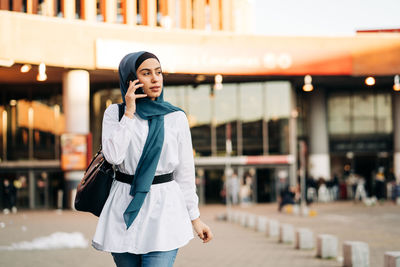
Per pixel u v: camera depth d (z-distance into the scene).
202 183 36.53
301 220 21.58
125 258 3.05
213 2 33.84
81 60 29.11
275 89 37.72
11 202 32.34
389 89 43.03
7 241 13.88
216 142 37.28
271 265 9.55
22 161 35.09
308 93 42.59
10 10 30.25
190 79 34.81
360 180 36.97
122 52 29.92
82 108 29.86
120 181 3.08
